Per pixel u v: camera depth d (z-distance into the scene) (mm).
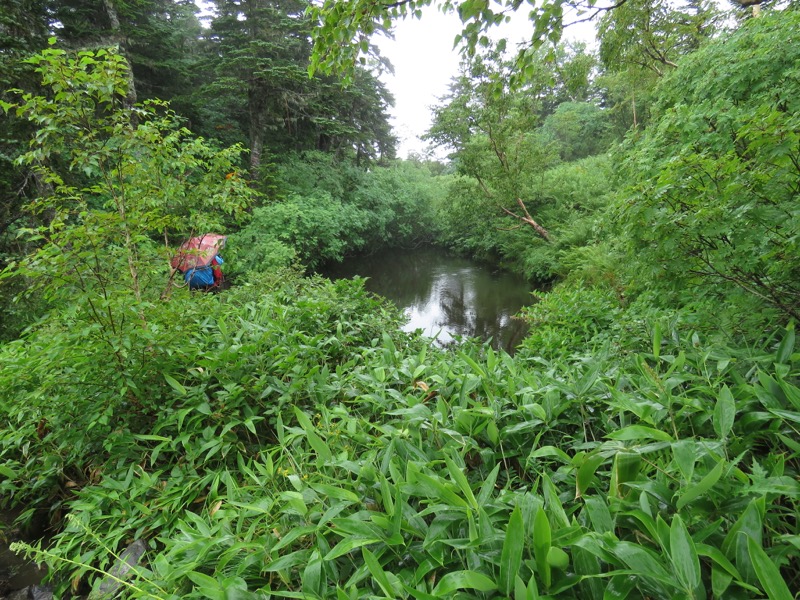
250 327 2986
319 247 13312
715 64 4691
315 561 1171
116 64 2691
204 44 15961
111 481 2043
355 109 18781
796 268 1858
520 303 10578
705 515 1011
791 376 1463
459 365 2482
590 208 12859
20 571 2033
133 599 1308
